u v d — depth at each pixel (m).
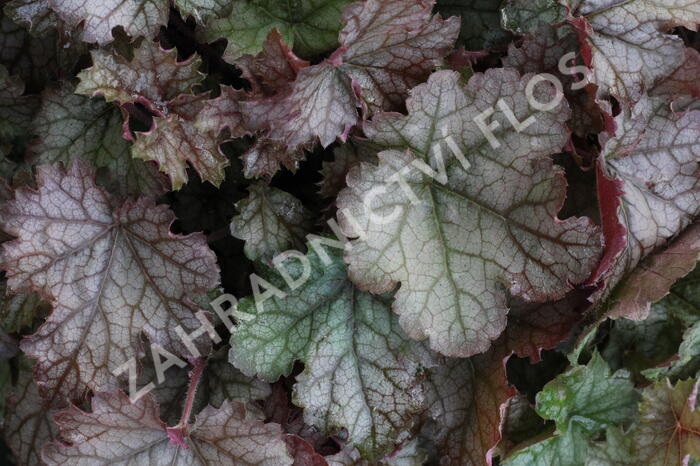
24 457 0.62
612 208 0.56
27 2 0.57
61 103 0.60
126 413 0.57
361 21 0.54
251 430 0.57
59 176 0.57
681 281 0.61
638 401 0.62
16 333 0.62
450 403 0.59
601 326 0.61
